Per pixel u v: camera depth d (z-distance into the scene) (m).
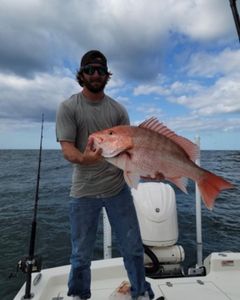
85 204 2.99
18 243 7.99
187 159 2.28
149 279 3.58
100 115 2.97
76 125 2.93
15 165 37.25
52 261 6.83
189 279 3.58
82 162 2.46
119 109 3.10
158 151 2.31
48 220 10.20
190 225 8.61
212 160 40.12
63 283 3.45
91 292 3.33
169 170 2.31
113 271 3.59
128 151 2.29
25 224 9.81
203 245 7.11
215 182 2.17
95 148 2.39
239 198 12.90
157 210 3.72
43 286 3.23
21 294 3.11
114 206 3.03
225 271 3.73
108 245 4.00
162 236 3.66
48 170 29.36
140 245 3.08
